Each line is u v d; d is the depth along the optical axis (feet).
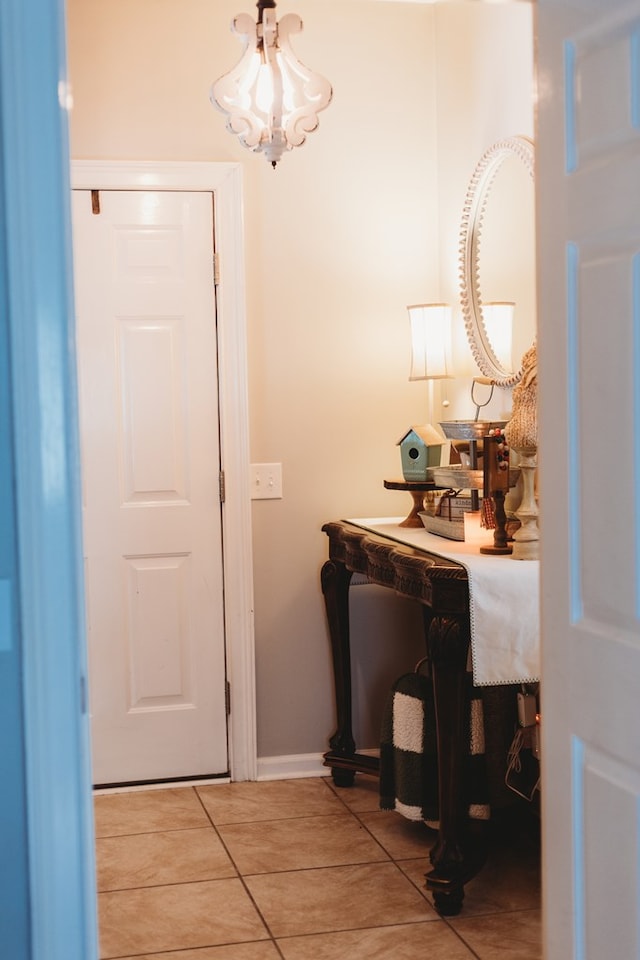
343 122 12.94
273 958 8.64
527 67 10.64
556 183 5.96
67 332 4.97
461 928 9.09
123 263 12.44
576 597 5.94
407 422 13.26
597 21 5.55
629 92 5.32
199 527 12.68
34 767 4.99
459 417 12.70
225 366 12.60
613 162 5.46
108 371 12.44
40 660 4.98
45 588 4.97
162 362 12.55
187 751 12.78
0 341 4.95
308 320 12.95
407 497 13.28
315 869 10.30
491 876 10.15
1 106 4.87
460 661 9.14
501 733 9.91
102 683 12.57
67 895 5.07
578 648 5.90
